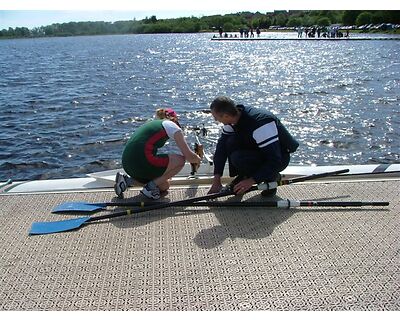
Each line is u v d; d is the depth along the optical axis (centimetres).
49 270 309
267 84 2020
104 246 339
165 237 350
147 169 408
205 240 344
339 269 302
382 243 334
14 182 466
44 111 1399
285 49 4291
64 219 387
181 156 424
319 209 394
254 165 393
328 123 1169
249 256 320
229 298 275
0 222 381
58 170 835
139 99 1659
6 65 3462
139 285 290
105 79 2342
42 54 4931
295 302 270
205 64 3125
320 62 2977
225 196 407
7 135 1084
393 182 452
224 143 416
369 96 1590
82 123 1210
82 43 8038
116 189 419
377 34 5981
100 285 291
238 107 384
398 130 1070
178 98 1684
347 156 888
